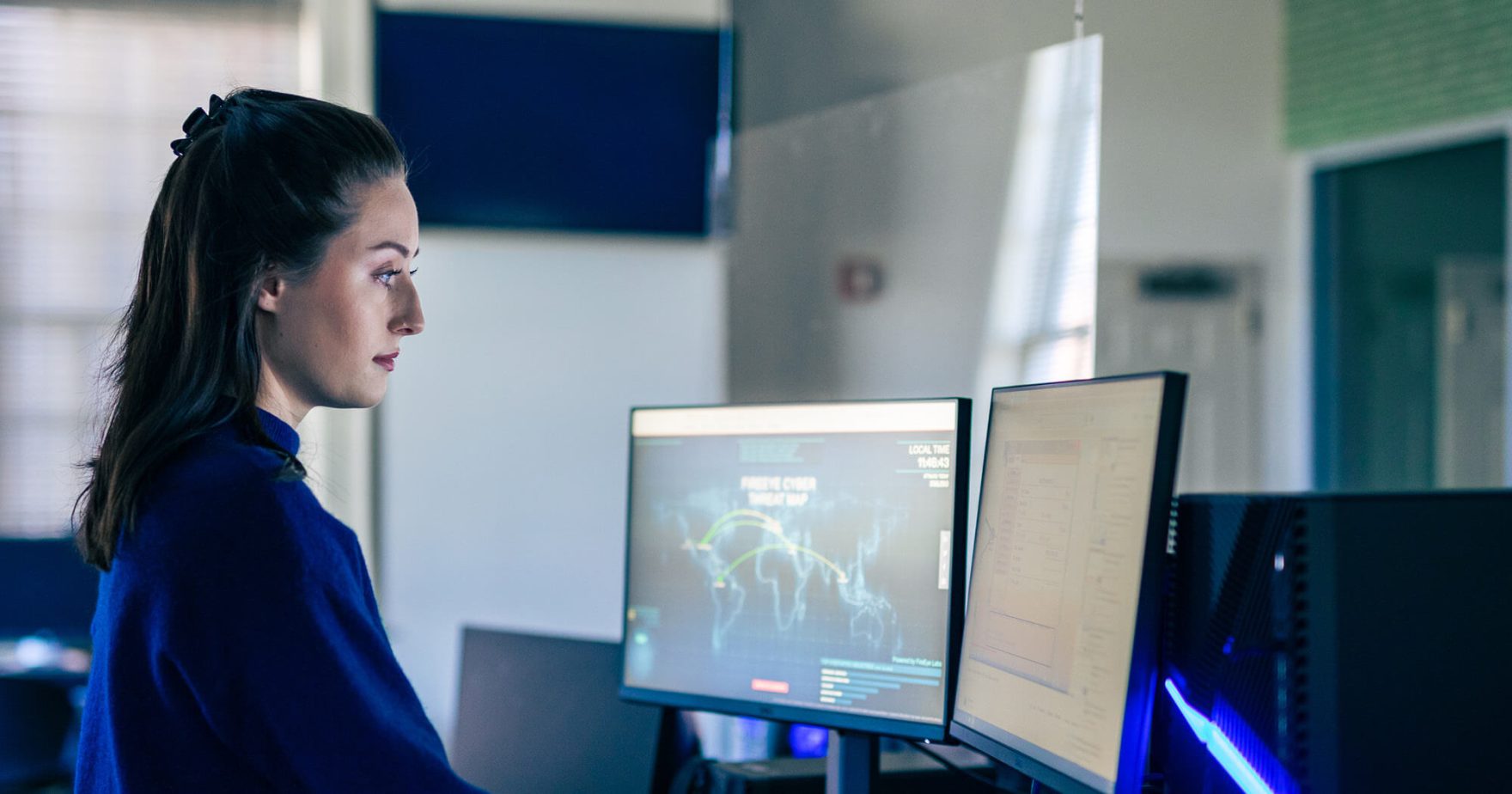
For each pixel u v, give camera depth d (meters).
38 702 2.76
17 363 4.04
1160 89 4.75
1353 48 4.60
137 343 0.95
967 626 1.18
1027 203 1.81
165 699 0.87
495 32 3.87
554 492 4.07
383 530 4.02
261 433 0.93
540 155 3.89
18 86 4.04
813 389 2.36
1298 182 4.80
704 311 4.08
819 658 1.31
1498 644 0.98
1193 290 4.75
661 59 3.92
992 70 1.89
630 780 1.53
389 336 1.00
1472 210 4.39
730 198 2.62
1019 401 1.15
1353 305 4.72
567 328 4.06
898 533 1.27
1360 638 0.95
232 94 1.01
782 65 2.49
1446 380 4.47
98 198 4.06
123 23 4.07
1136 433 0.95
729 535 1.39
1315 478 4.74
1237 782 0.99
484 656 1.75
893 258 2.13
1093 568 0.98
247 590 0.85
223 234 0.92
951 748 1.55
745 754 1.80
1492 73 4.18
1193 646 1.06
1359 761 0.94
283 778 0.86
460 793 0.92
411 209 1.01
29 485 4.04
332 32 3.97
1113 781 0.90
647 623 1.45
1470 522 0.98
